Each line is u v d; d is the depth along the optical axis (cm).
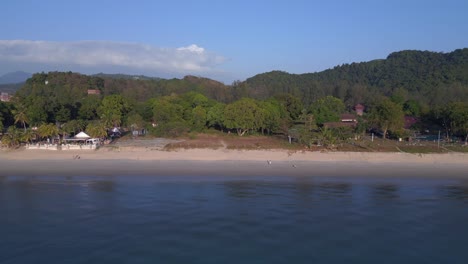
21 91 13938
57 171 5447
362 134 8806
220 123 9762
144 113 11294
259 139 8625
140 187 4572
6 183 4747
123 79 18738
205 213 3600
